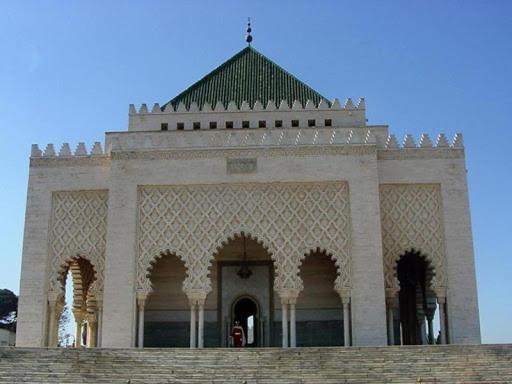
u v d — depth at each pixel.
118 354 23.98
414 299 37.16
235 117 35.75
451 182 31.88
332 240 30.52
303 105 37.50
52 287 31.36
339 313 33.03
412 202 31.81
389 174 31.94
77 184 32.38
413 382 21.47
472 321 30.36
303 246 30.47
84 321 38.91
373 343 29.34
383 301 29.70
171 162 31.55
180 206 31.17
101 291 31.02
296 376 22.06
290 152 31.38
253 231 30.66
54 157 32.75
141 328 30.14
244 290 33.81
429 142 32.34
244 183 31.12
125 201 31.23
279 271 30.20
